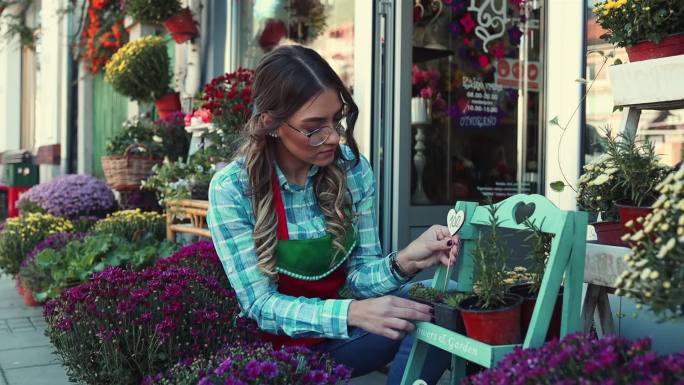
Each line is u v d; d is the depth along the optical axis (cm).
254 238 167
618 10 176
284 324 164
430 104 351
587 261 156
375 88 339
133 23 667
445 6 355
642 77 170
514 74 363
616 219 163
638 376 105
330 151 162
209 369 149
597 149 255
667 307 109
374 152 339
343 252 178
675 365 103
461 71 359
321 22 416
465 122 360
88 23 783
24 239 470
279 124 157
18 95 1127
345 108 167
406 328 152
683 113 224
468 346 138
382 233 337
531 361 116
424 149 351
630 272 115
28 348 330
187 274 220
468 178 362
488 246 151
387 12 337
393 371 173
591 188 166
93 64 773
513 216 150
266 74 160
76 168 873
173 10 553
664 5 165
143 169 533
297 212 174
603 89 254
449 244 161
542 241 148
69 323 198
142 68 562
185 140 547
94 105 841
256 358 149
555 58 271
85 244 397
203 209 369
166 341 185
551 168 273
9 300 448
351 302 159
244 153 174
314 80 155
